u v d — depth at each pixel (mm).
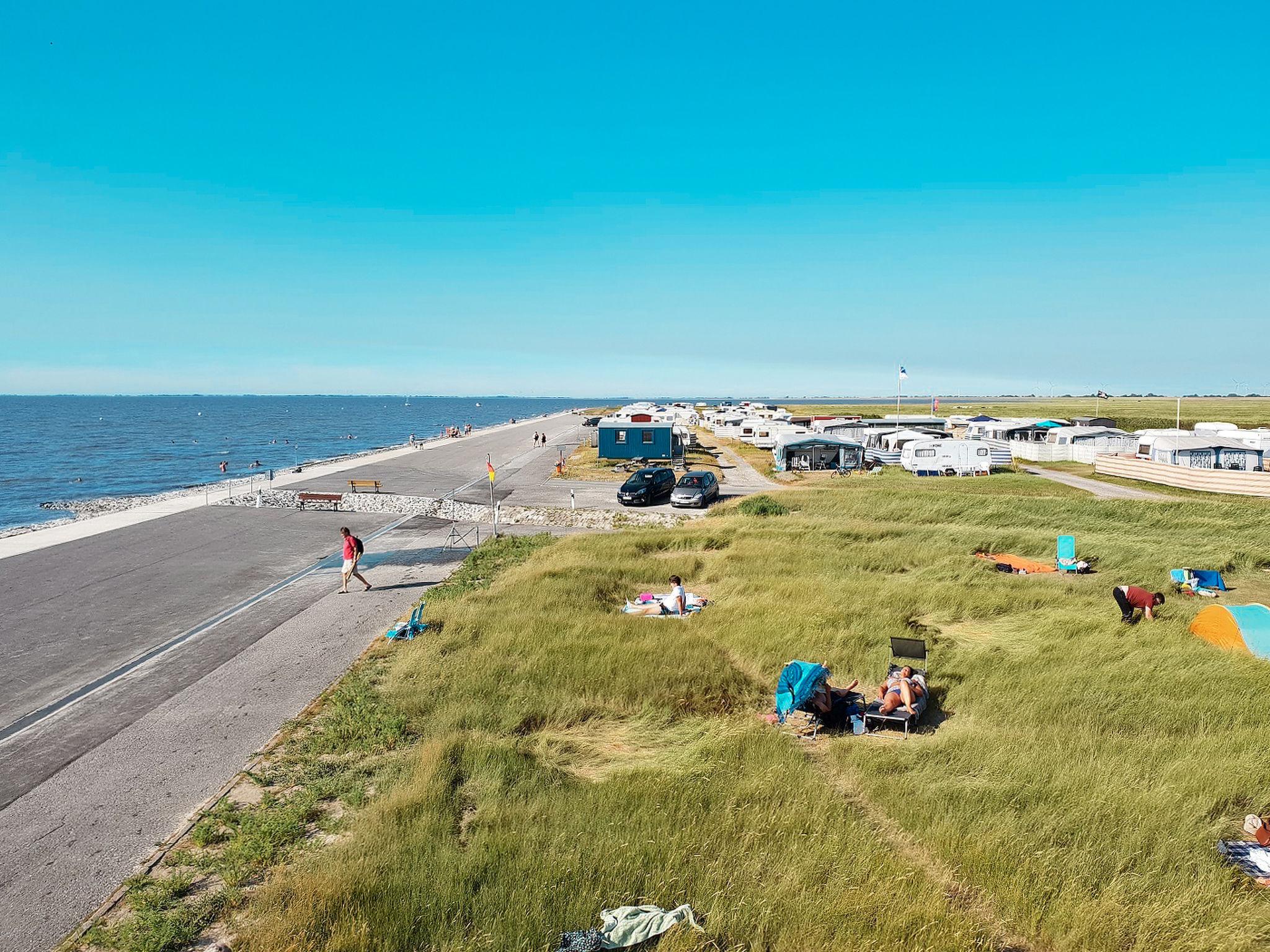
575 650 14352
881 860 7711
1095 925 6723
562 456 59375
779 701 11414
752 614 16953
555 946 6559
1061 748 10281
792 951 6590
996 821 8398
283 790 9453
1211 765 9609
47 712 12172
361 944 6430
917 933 6648
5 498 49875
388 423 184125
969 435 69625
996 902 7172
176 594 19703
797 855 7812
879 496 36594
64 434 123562
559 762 10258
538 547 25234
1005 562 22594
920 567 22141
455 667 13539
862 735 11055
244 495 37125
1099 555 23672
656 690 12648
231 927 6930
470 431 102938
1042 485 43875
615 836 8141
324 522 31000
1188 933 6656
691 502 34719
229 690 13047
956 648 14773
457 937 6602
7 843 8398
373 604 18656
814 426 65000
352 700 12188
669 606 17531
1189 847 7984
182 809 9102
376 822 8383
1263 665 13531
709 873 7469
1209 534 28078
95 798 9375
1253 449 45719
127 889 7488
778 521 29531
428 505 34188
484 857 7652
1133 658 13812
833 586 19312
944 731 11047
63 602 18922
